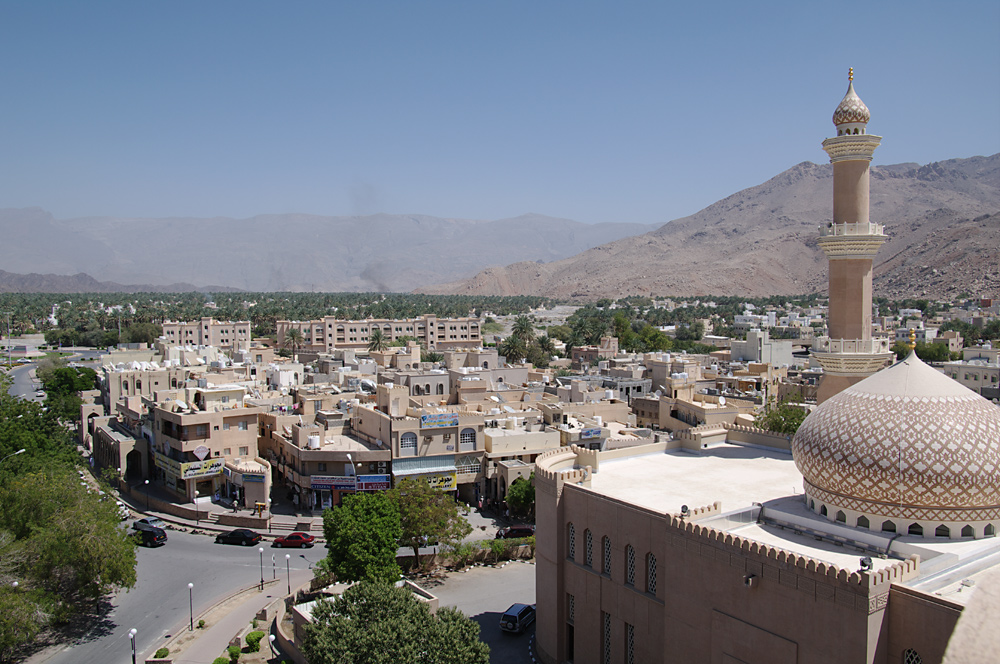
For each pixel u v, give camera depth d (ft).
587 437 293.23
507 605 192.34
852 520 121.08
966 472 110.11
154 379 404.36
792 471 171.94
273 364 487.61
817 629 102.83
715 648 118.11
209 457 282.56
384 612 135.03
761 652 110.63
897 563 100.37
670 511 140.67
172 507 272.10
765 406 318.65
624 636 142.00
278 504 277.64
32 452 268.62
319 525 252.62
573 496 155.33
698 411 331.16
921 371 120.67
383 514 189.47
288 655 160.45
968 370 483.92
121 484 306.55
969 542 112.16
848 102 185.78
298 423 301.02
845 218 187.73
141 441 314.35
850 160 186.80
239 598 195.93
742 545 113.39
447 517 217.77
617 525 142.92
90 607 191.93
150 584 207.62
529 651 167.94
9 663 161.27
